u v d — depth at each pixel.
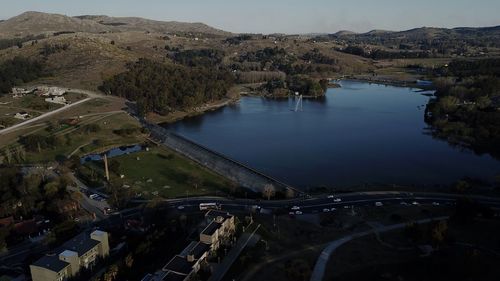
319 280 117.56
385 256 128.62
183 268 116.75
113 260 130.75
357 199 172.25
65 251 120.88
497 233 139.88
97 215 162.50
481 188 184.38
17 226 147.00
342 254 130.25
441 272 119.44
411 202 167.88
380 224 149.38
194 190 187.75
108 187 188.75
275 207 166.75
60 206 161.25
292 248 134.62
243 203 171.62
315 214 159.12
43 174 193.50
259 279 118.62
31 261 127.31
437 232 129.00
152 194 182.38
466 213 147.00
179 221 147.88
